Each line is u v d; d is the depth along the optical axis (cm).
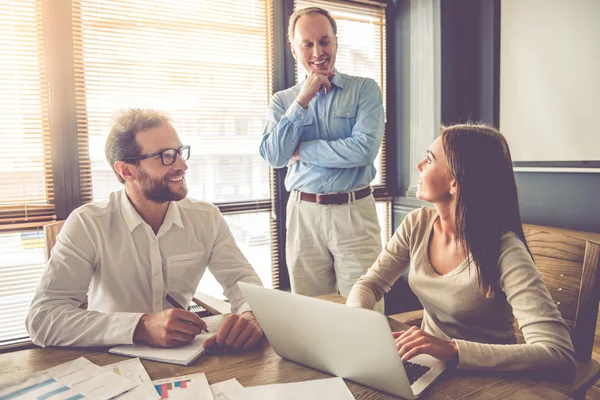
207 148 261
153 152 125
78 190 230
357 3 305
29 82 216
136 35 239
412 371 88
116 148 126
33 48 216
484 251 108
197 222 144
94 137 233
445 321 122
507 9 276
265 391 81
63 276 121
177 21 248
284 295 86
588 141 241
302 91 198
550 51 256
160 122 128
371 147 199
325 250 213
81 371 90
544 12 257
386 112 324
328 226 207
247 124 272
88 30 228
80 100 228
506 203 110
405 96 317
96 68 231
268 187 283
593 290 106
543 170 263
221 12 259
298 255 216
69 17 221
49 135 222
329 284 221
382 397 80
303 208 212
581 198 248
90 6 227
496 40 283
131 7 236
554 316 95
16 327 222
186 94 253
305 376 88
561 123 253
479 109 297
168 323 102
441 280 118
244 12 265
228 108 265
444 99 293
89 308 137
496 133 113
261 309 92
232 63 264
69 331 105
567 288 113
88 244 129
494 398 79
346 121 209
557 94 254
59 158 225
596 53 236
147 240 135
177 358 95
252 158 275
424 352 89
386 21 318
